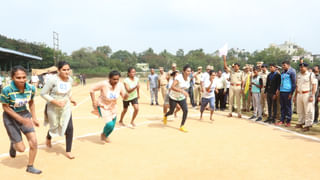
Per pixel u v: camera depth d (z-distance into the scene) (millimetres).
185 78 6746
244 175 3750
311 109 6734
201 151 4949
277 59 76875
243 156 4633
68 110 4520
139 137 6109
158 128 7195
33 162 4066
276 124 7754
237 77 9062
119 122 7785
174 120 8570
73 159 4473
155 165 4168
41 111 10953
